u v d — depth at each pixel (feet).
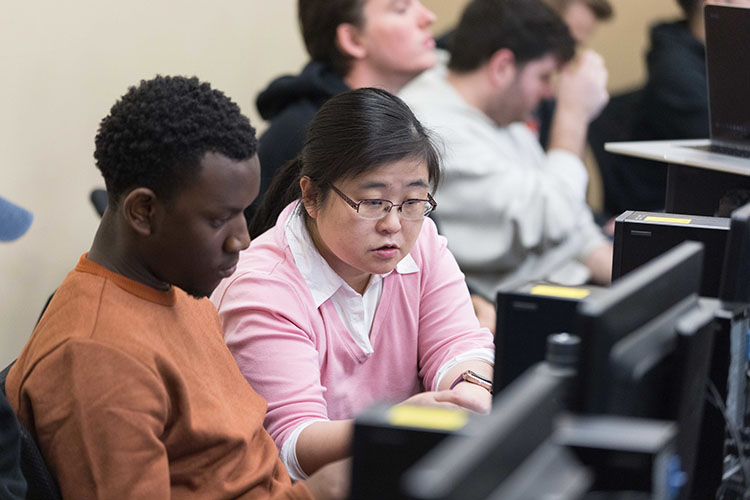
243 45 22.12
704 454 7.20
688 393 5.85
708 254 8.21
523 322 6.61
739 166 9.99
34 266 17.06
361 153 8.57
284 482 8.10
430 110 16.14
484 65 16.24
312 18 15.51
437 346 10.16
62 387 6.81
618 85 29.94
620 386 5.06
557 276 16.61
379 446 4.67
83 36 17.61
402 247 8.91
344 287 9.46
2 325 16.47
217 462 7.47
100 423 6.69
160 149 6.91
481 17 16.25
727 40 10.35
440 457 3.83
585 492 4.42
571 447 4.61
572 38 16.60
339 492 6.93
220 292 9.36
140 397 6.80
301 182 9.12
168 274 7.30
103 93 18.22
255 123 22.80
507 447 4.03
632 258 8.50
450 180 15.89
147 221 7.13
